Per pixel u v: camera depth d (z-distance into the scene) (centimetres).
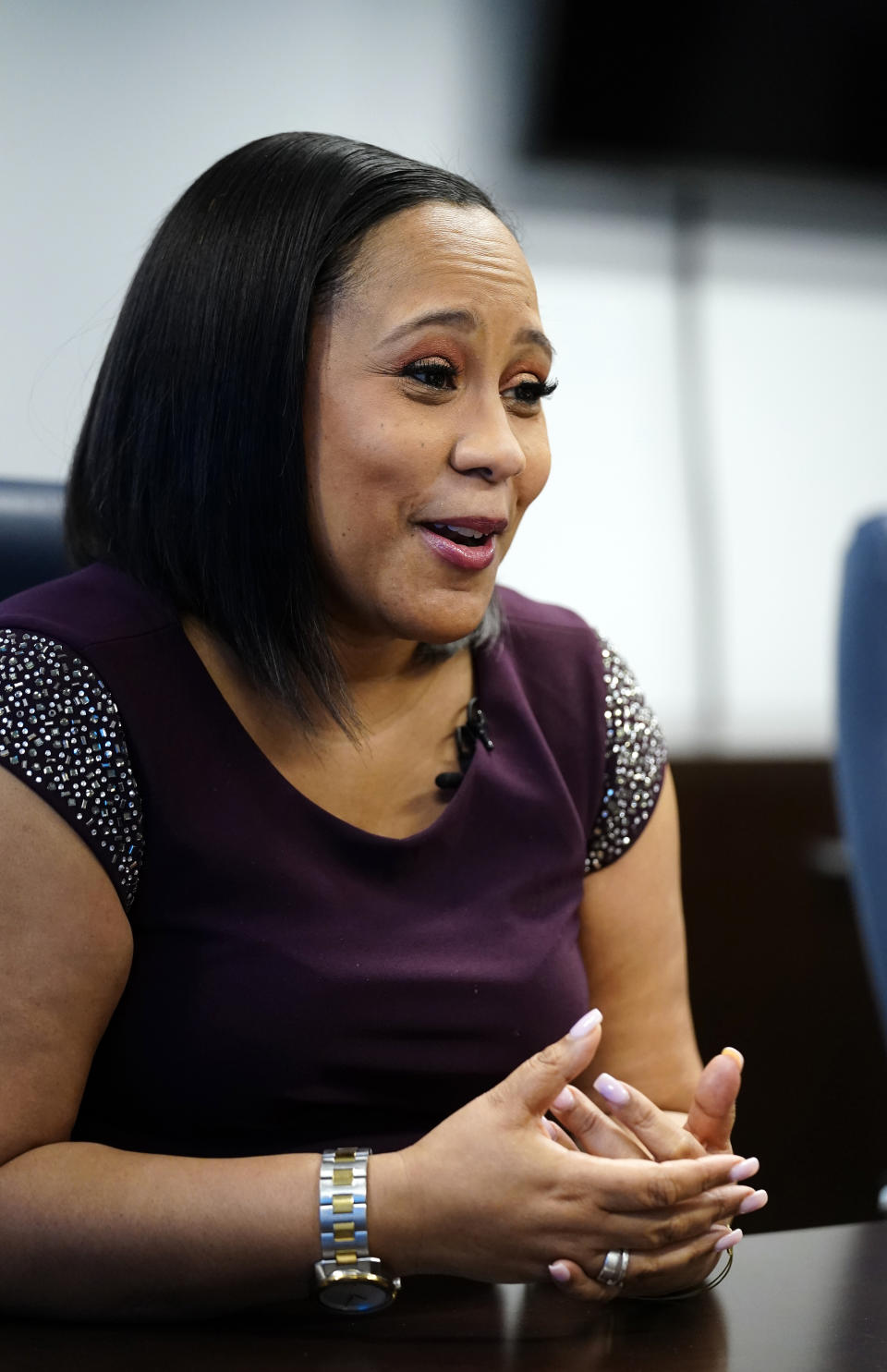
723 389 449
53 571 185
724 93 429
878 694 209
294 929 145
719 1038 354
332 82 391
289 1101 144
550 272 428
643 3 417
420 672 161
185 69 375
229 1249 124
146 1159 130
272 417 142
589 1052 125
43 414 358
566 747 171
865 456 464
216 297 144
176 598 151
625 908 174
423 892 154
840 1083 361
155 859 143
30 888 133
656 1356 116
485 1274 127
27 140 360
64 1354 115
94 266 365
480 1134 126
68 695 140
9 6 358
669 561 441
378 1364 114
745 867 362
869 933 208
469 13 406
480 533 143
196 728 146
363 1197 124
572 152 419
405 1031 146
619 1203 123
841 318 462
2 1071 131
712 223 443
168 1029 143
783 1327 123
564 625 181
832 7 432
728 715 442
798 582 454
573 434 432
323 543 145
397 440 139
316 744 154
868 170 446
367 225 142
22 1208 127
